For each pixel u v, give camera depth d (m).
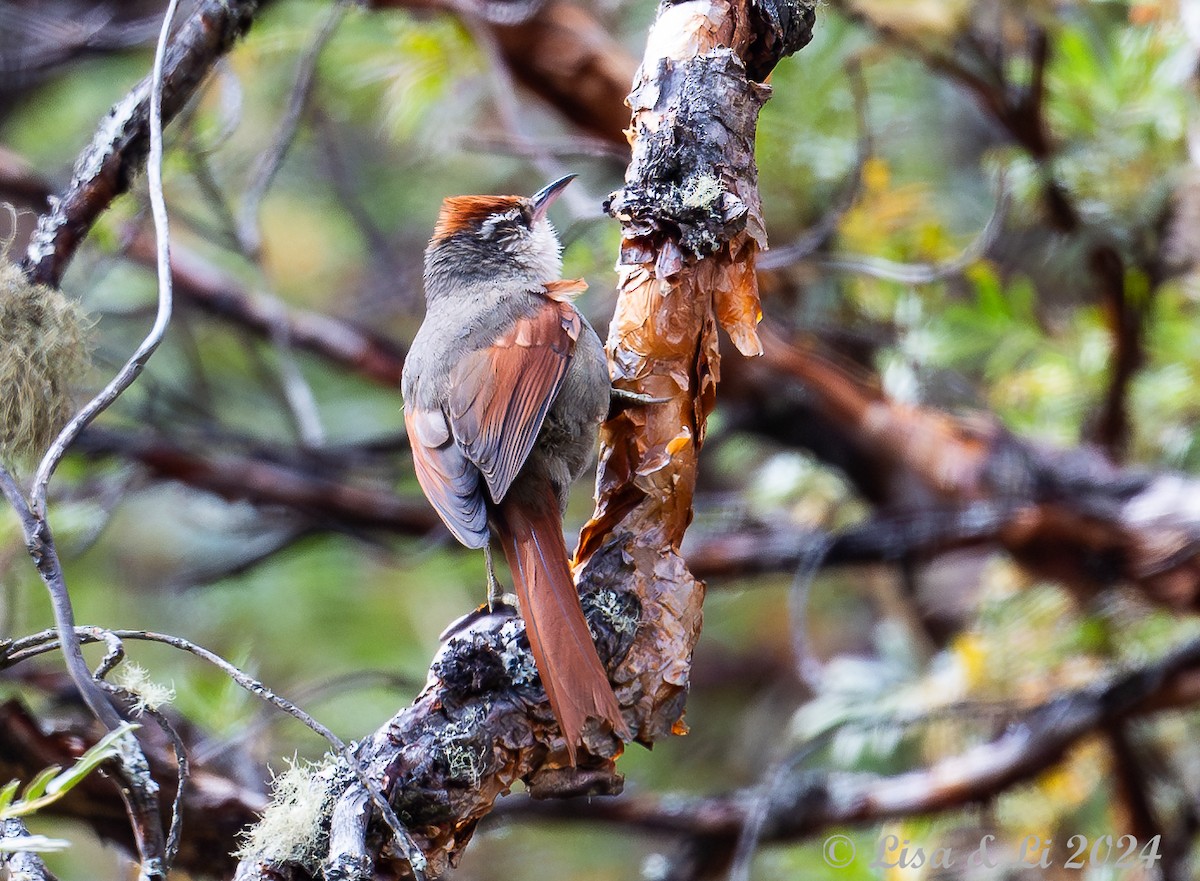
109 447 11.66
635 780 14.11
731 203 5.72
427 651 13.94
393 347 13.18
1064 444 11.34
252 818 7.58
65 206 6.65
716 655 15.59
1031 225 11.62
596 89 11.24
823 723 10.45
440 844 5.38
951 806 10.22
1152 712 9.90
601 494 5.97
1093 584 10.39
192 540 14.67
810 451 11.41
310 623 14.30
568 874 13.58
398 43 11.52
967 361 12.57
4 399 6.18
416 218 15.16
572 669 5.32
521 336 7.34
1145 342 10.86
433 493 7.11
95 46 11.77
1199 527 9.94
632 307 5.91
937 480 10.95
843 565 10.93
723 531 11.73
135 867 7.33
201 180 10.44
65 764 7.14
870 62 11.24
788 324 11.19
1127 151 10.57
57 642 5.36
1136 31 10.78
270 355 14.84
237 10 6.91
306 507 12.06
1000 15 10.26
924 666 11.73
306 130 13.16
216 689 9.73
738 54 6.00
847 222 11.05
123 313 12.38
